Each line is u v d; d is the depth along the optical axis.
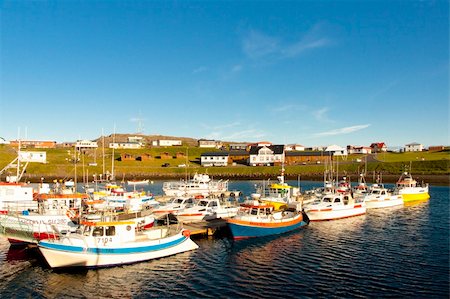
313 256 33.62
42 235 34.25
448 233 43.22
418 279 27.62
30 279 27.66
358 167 147.38
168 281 27.39
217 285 26.61
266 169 158.50
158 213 47.00
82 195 42.59
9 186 40.91
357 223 49.38
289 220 43.50
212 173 156.25
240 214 41.72
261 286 26.41
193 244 35.84
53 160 158.62
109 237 30.34
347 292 25.25
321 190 75.69
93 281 27.31
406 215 56.41
